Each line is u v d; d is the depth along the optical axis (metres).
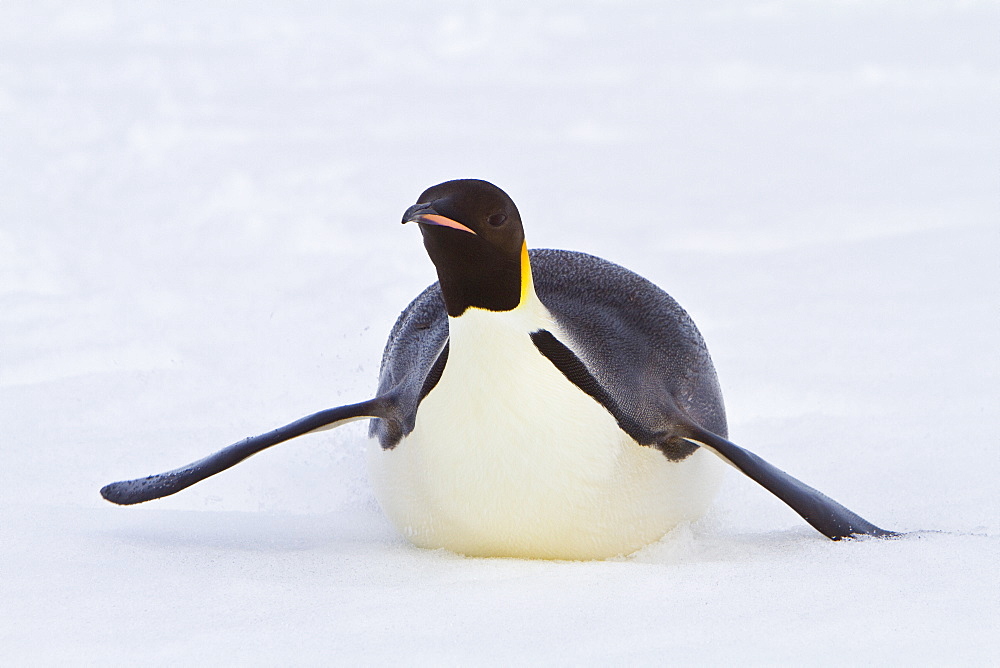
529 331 6.30
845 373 11.98
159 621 5.50
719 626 5.32
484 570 6.39
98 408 11.20
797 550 6.66
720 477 7.54
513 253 6.18
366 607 5.68
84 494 8.78
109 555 6.66
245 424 10.68
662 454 6.83
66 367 12.73
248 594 5.91
